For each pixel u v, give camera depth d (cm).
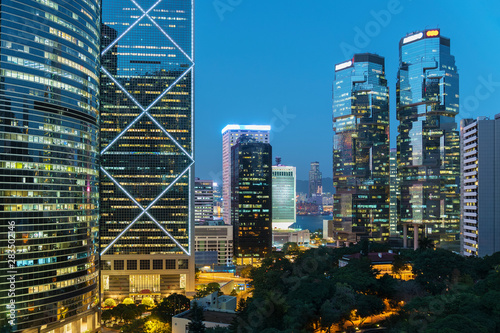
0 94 18600
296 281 19925
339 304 15912
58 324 19962
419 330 12594
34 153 19625
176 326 16700
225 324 15975
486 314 12688
